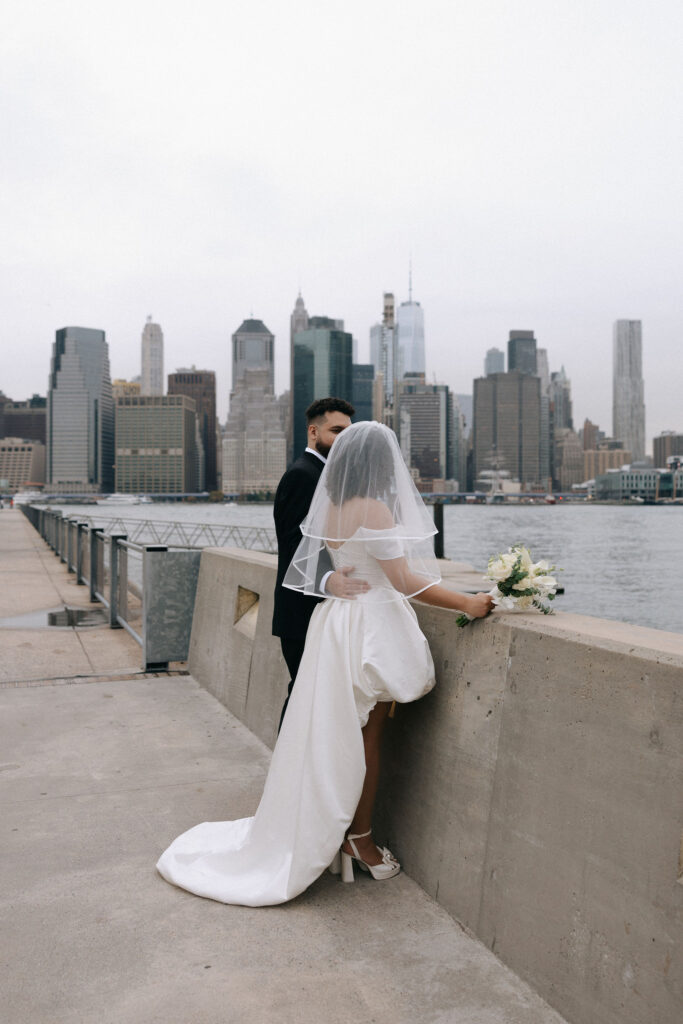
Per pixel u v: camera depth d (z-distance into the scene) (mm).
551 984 2158
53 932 2604
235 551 6227
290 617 3133
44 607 10641
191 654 6453
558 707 2281
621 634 2246
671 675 1900
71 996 2242
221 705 5523
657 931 1845
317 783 2730
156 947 2508
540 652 2400
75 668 6746
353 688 2701
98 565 11008
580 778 2152
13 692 5871
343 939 2541
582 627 2398
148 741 4715
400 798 3070
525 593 2627
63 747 4598
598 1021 1980
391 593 2754
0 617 9648
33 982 2311
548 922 2201
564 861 2172
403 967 2375
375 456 2672
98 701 5625
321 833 2725
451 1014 2137
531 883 2293
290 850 2785
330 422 3109
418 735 2996
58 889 2908
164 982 2309
